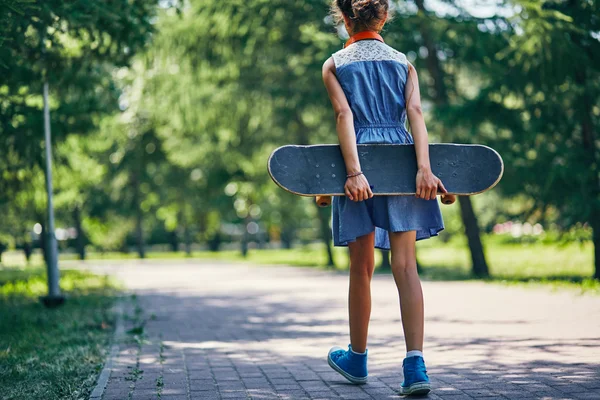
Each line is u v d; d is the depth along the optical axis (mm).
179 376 5512
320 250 50344
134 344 7625
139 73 19719
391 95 4305
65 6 8188
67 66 10102
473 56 16516
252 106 21328
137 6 9617
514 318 8820
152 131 34812
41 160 12828
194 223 54062
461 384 4754
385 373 5332
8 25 7168
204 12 18125
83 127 13125
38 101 13383
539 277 16984
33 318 10484
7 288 18266
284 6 18031
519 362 5562
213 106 20891
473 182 4168
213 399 4598
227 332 8719
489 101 15672
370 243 4555
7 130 12242
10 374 5750
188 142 26234
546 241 17641
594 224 15594
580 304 10141
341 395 4555
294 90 20578
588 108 14828
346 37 17594
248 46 19203
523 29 13203
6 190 14695
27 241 36781
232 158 26141
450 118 15906
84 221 49312
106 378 5406
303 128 23875
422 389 4277
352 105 4281
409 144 4148
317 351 6871
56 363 6246
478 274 19828
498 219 18000
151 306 12914
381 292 14547
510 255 27562
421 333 4320
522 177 15625
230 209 42844
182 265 36531
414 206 4238
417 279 4305
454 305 10977
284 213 41875
